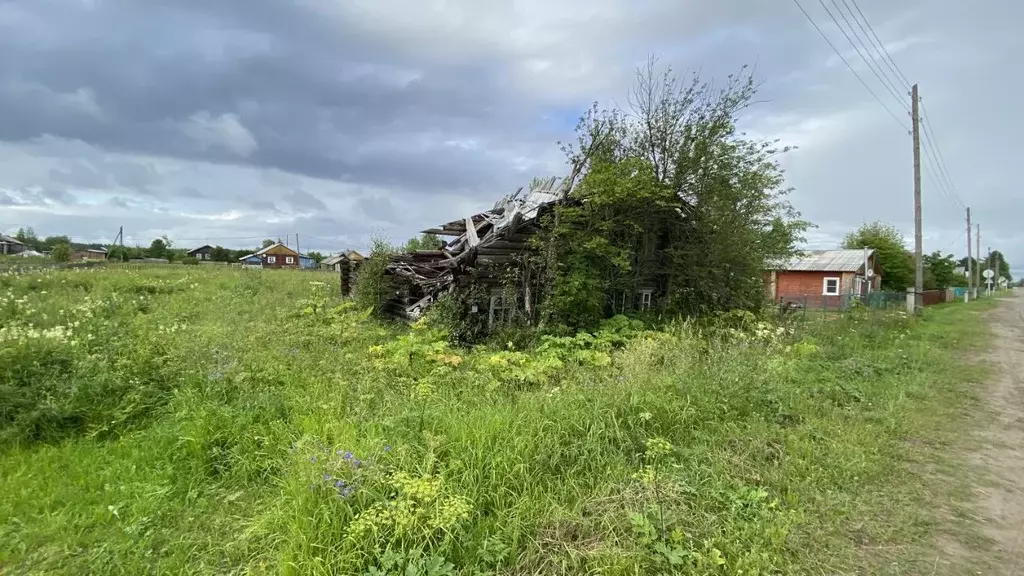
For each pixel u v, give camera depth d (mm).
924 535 3752
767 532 3529
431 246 21000
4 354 5734
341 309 13984
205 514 3994
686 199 12438
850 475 4594
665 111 12070
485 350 9414
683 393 5945
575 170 12328
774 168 12797
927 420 6398
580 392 5816
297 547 3213
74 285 16484
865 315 14844
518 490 3916
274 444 4844
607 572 3084
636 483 4094
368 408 5652
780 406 6074
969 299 44188
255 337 8602
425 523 3287
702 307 12781
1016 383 8906
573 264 10758
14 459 4605
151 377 6035
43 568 3346
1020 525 3943
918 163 19766
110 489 4215
